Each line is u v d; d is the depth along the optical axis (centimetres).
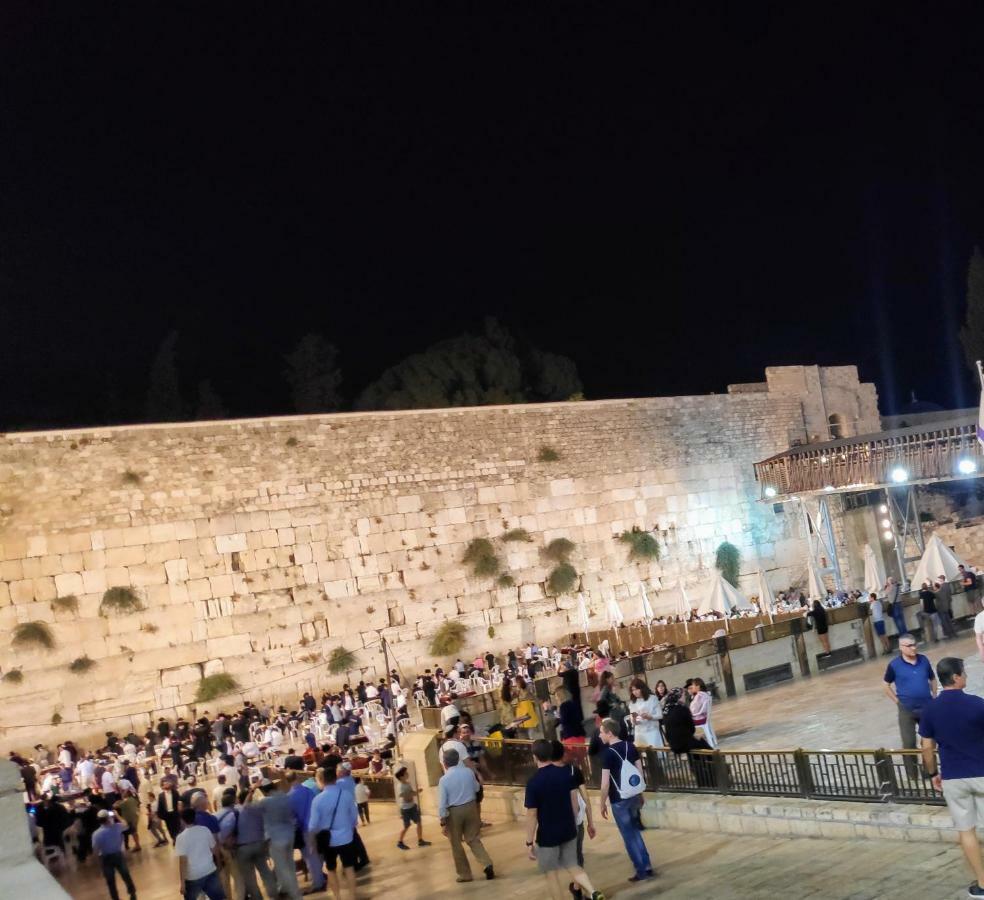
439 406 5712
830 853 1075
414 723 3102
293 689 3453
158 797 2058
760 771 1277
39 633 3067
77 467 3253
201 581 3381
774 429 5031
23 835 683
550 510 4228
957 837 1010
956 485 5162
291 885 1216
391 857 1581
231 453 3541
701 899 999
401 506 3856
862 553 4959
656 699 1590
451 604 3875
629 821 1128
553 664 3553
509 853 1427
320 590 3603
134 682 3188
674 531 4553
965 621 2869
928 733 856
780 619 3366
